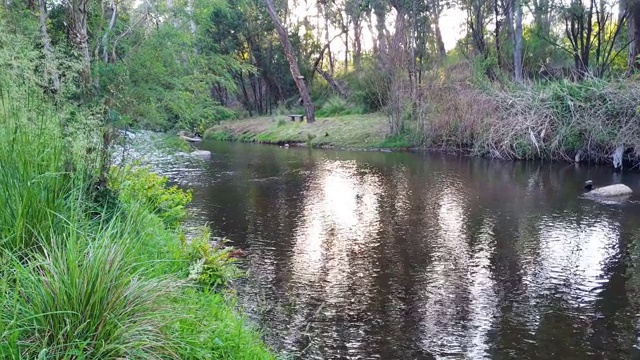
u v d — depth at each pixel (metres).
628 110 13.59
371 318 4.79
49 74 4.11
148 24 6.28
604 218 8.35
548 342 4.36
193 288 3.85
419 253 6.70
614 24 21.59
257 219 8.48
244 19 28.09
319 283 5.62
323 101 29.48
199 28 7.02
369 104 24.70
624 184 11.27
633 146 13.35
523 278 5.80
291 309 4.94
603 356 4.15
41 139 3.31
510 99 15.82
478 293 5.39
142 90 5.68
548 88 15.38
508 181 11.98
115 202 4.37
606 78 15.92
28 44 3.81
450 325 4.67
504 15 20.17
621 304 5.09
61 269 2.35
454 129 17.70
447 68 20.08
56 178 3.25
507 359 4.11
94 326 2.24
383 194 10.67
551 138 14.88
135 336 2.29
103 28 5.99
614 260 6.35
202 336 2.82
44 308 2.24
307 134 22.17
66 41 4.68
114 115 4.85
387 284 5.62
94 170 3.99
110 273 2.40
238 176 13.14
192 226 7.91
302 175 13.30
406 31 19.89
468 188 11.22
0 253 2.72
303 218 8.57
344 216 8.72
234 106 32.88
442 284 5.63
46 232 2.89
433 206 9.46
